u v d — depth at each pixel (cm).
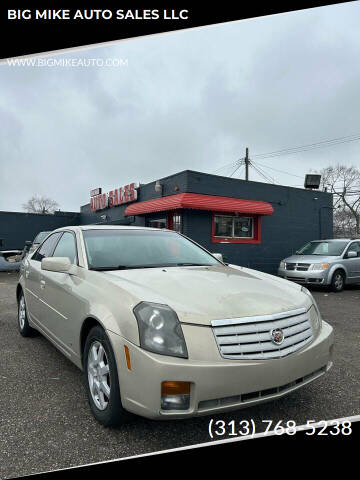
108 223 1873
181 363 201
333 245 1044
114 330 225
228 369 205
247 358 212
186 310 219
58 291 329
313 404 284
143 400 205
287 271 996
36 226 2239
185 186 1212
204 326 214
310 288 1059
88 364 261
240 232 1348
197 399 200
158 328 210
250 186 1366
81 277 300
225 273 317
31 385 316
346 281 986
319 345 249
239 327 219
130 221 1598
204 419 260
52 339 349
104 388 241
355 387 317
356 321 595
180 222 1227
